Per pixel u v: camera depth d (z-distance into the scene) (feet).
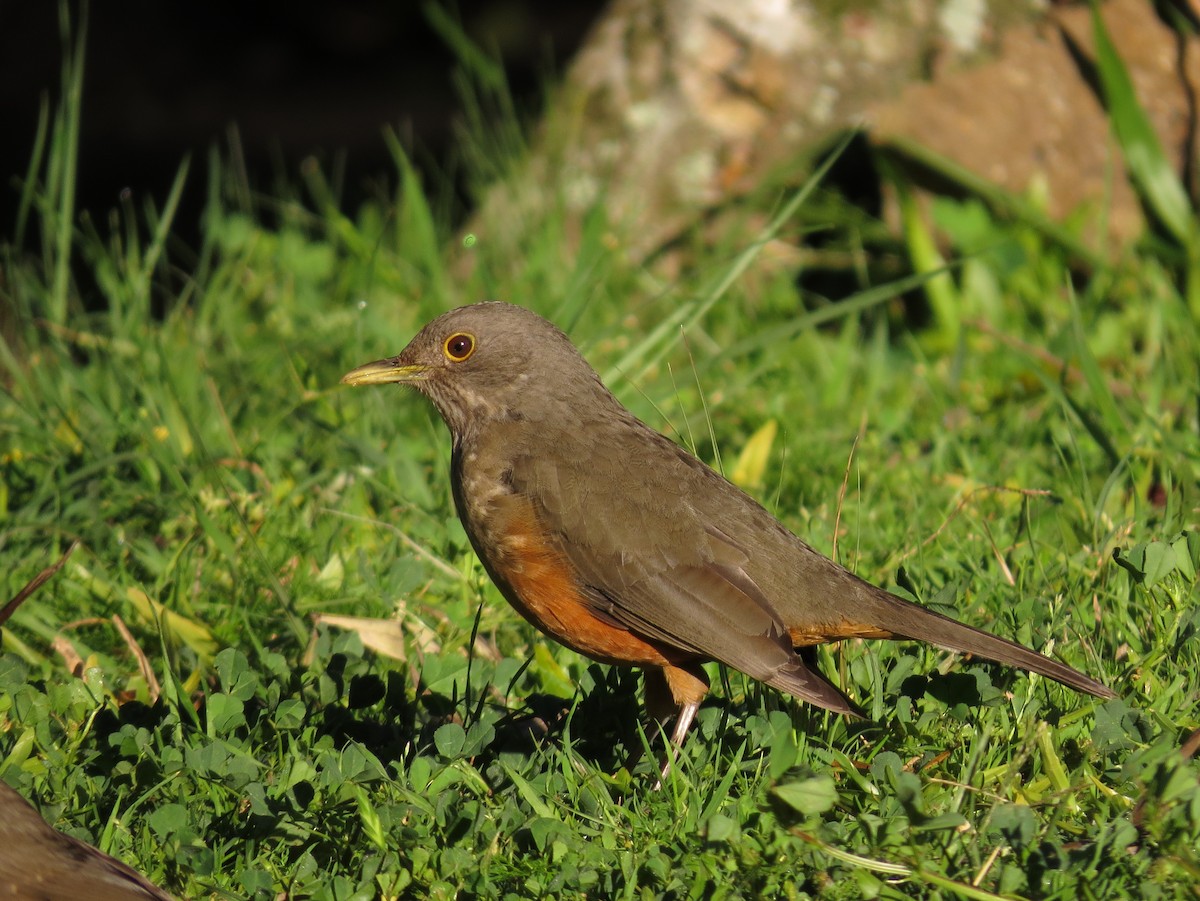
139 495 35.60
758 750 24.95
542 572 26.78
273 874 22.02
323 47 119.24
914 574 30.91
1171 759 21.47
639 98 54.34
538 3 125.29
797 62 52.65
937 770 24.32
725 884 20.92
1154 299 44.62
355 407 40.65
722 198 53.11
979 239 48.19
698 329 45.98
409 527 34.94
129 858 22.22
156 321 49.01
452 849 21.84
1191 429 37.22
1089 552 30.81
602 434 27.99
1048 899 20.22
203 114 107.04
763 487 37.17
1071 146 50.85
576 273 45.93
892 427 40.47
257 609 32.07
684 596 25.72
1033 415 40.65
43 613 31.50
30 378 41.96
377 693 27.20
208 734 25.61
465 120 100.17
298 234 52.54
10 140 92.84
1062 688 26.25
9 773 23.75
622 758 25.75
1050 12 51.70
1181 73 50.29
